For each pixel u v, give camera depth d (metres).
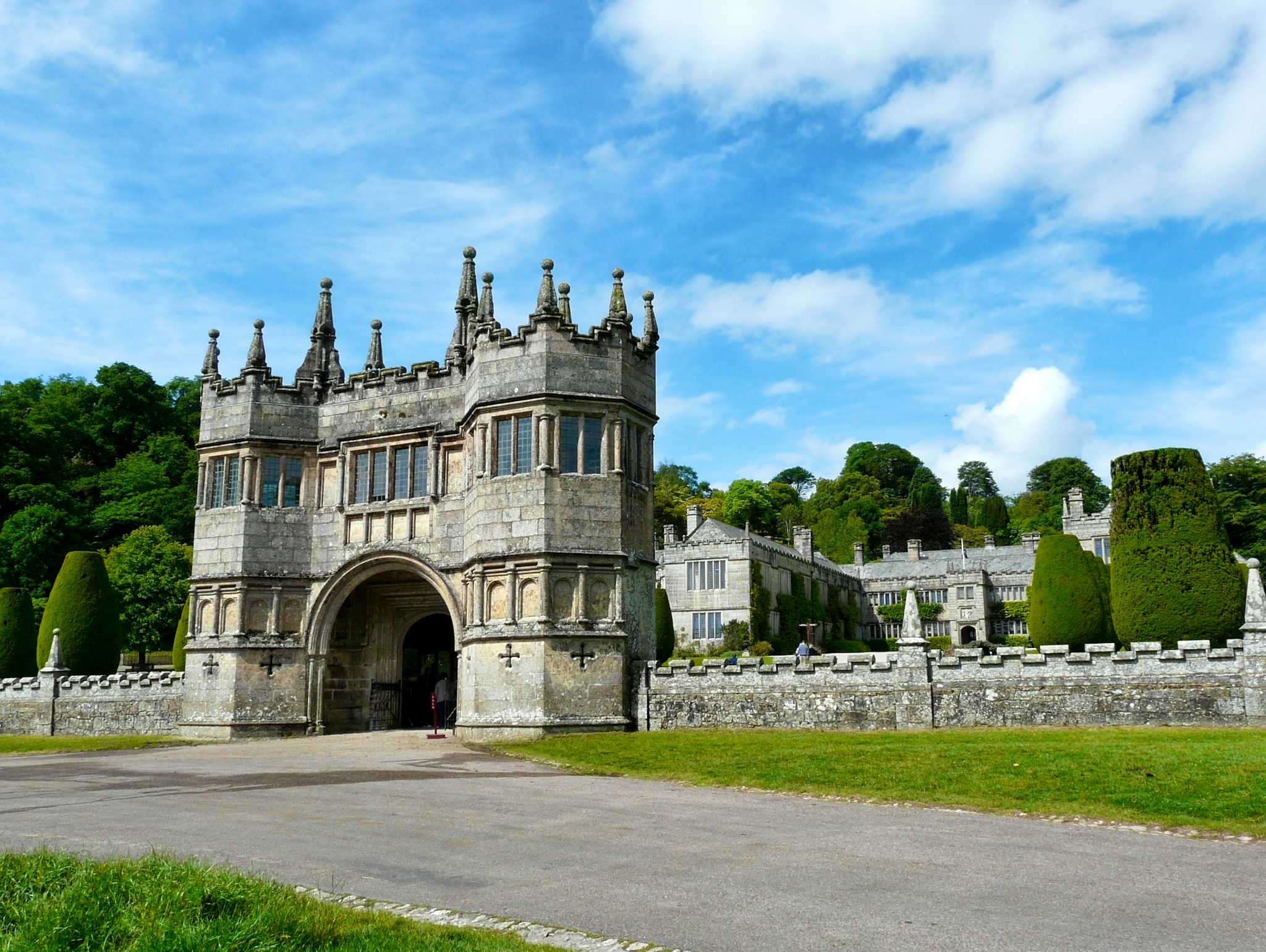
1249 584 25.38
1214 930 9.80
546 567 30.09
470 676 30.92
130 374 92.12
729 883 11.79
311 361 38.12
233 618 35.47
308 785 20.61
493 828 15.29
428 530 34.50
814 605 93.00
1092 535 99.19
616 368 31.70
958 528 139.50
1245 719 24.75
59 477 81.25
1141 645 25.98
